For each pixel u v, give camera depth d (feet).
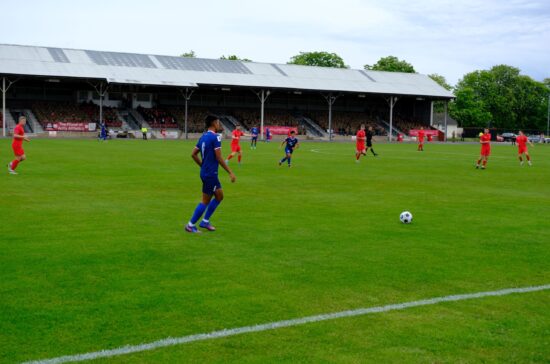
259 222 37.35
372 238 32.68
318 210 42.86
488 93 387.55
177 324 18.65
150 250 28.81
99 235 32.30
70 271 24.61
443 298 21.75
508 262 27.48
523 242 32.14
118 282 23.13
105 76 189.98
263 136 216.95
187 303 20.70
